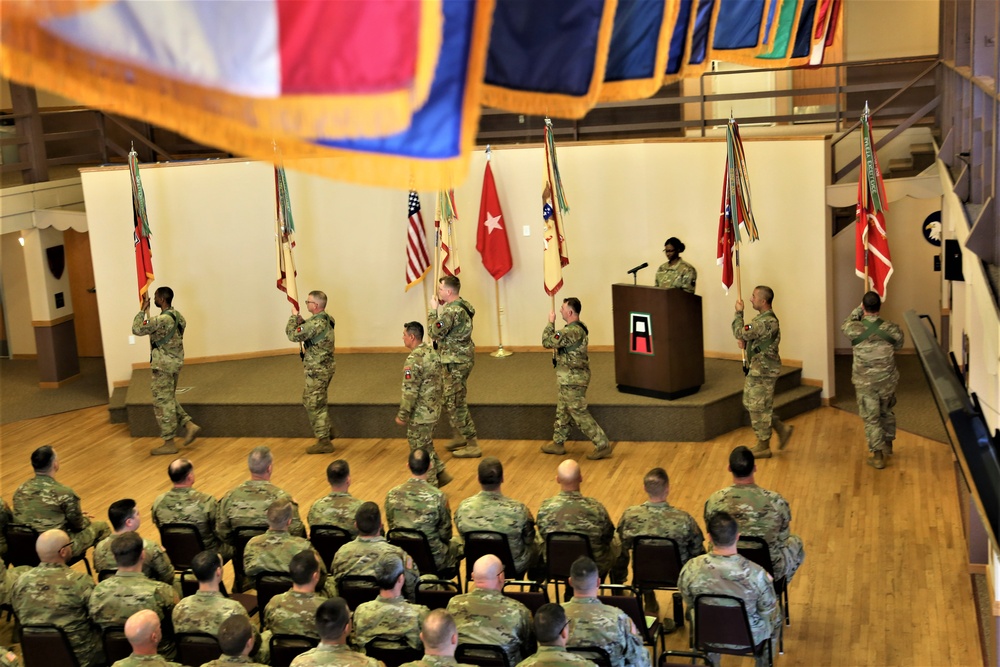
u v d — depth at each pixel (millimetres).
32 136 15008
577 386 11461
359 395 13008
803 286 12898
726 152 12227
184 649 6238
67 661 6812
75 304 17531
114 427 13930
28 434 13781
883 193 11047
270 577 7078
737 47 7895
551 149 12406
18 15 1846
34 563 8562
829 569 8727
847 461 11109
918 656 7352
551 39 3736
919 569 8633
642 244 13906
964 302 9867
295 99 2154
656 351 12008
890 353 10633
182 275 14672
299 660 5363
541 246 14227
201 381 14070
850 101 15492
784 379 12828
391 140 2291
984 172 8359
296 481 11500
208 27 2084
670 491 10547
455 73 2322
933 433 11750
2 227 14477
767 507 7098
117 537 6742
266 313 15070
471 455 11930
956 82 10977
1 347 17547
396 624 6055
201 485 11555
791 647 7562
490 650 5938
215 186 14586
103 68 1958
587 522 7320
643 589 7336
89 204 14367
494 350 14750
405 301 14867
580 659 5113
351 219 14750
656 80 4660
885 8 15141
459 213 14359
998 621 6902
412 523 7621
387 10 2164
